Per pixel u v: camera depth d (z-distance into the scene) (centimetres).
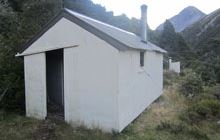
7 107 1077
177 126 950
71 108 916
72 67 903
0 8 1800
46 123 916
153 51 1385
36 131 838
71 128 873
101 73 855
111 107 846
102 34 841
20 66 1125
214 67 3030
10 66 1116
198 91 1642
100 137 794
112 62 836
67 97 921
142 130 919
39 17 1895
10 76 1084
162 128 941
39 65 976
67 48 909
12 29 1544
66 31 903
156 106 1324
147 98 1261
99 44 852
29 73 997
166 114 1164
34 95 995
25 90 1011
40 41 955
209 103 1249
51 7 2144
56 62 1154
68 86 916
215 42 5297
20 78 1102
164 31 6081
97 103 868
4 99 1072
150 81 1324
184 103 1412
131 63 975
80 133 830
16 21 1716
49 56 1167
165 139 838
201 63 3572
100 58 854
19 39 1225
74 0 3556
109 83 845
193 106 1236
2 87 1070
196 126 1002
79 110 902
